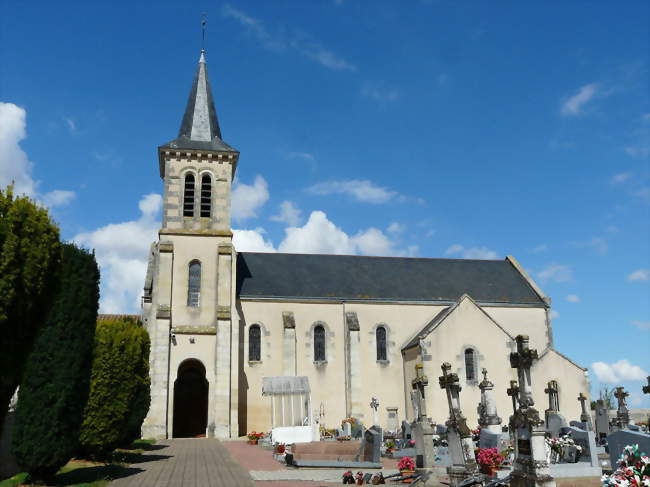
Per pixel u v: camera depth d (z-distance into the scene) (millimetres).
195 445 25797
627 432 14141
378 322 35531
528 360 12055
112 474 15906
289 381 31422
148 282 35500
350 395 33312
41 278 12234
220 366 30734
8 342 11961
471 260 42156
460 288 38438
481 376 32656
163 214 33500
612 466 14477
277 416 31203
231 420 30328
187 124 36250
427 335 32500
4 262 11375
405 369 34625
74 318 14477
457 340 32906
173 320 31609
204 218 33875
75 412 14180
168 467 17875
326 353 34375
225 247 33031
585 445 15578
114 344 18500
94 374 18062
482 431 19531
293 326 33719
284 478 15945
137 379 20031
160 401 29734
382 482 15141
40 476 13961
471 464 13906
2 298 11305
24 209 12062
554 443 16078
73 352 14203
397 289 37219
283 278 36281
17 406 13805
